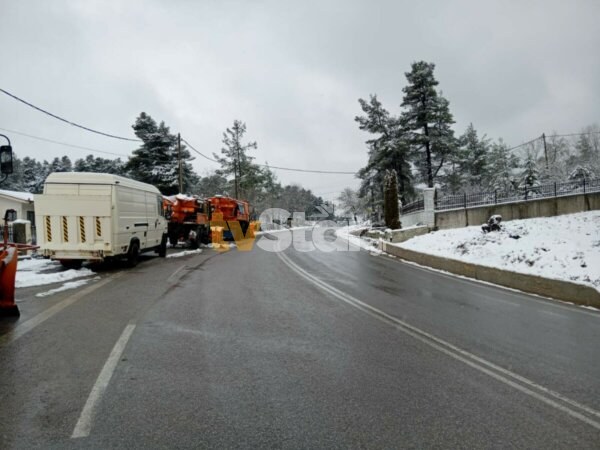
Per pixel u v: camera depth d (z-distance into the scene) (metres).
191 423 3.37
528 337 6.18
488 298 9.45
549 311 8.15
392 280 11.91
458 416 3.58
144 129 42.53
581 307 8.59
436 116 34.19
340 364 4.82
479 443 3.14
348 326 6.55
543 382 4.39
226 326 6.40
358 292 9.71
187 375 4.38
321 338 5.85
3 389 3.97
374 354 5.20
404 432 3.28
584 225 15.15
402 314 7.51
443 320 7.14
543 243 14.01
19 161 60.12
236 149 48.88
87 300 8.20
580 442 3.18
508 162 47.66
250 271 13.09
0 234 15.70
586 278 10.08
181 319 6.77
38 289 9.37
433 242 19.50
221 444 3.07
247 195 50.47
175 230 22.27
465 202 22.88
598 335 6.37
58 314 7.00
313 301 8.51
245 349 5.29
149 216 15.39
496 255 14.42
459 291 10.33
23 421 3.36
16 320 6.58
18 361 4.73
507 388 4.21
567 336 6.28
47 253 11.97
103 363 4.69
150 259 16.58
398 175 36.53
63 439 3.10
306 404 3.75
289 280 11.34
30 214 27.42
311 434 3.23
